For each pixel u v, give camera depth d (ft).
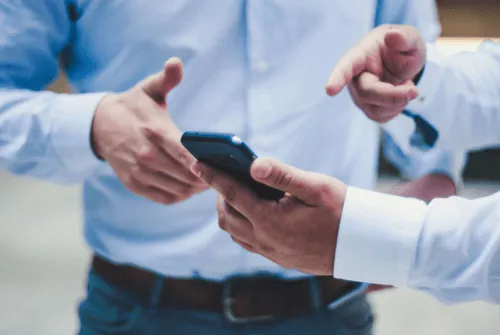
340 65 3.02
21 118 3.31
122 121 3.08
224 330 3.48
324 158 3.63
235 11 3.42
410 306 10.94
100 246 3.71
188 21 3.41
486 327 10.18
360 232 2.65
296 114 3.54
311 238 2.68
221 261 3.45
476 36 14.76
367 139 3.78
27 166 3.46
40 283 11.43
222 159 2.52
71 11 3.58
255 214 2.61
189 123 3.54
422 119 3.81
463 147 3.98
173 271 3.50
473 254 2.61
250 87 3.50
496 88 3.82
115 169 3.19
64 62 3.87
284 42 3.48
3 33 3.34
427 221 2.68
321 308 3.49
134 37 3.44
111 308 3.66
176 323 3.53
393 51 3.11
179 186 3.07
